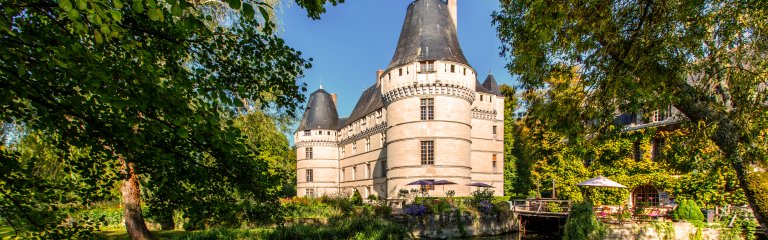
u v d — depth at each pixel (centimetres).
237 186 739
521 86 944
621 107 759
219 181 734
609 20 768
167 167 654
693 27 711
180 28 615
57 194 685
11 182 611
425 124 3481
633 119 2728
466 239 2617
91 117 545
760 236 2031
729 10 678
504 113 5116
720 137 748
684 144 822
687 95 742
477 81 4631
